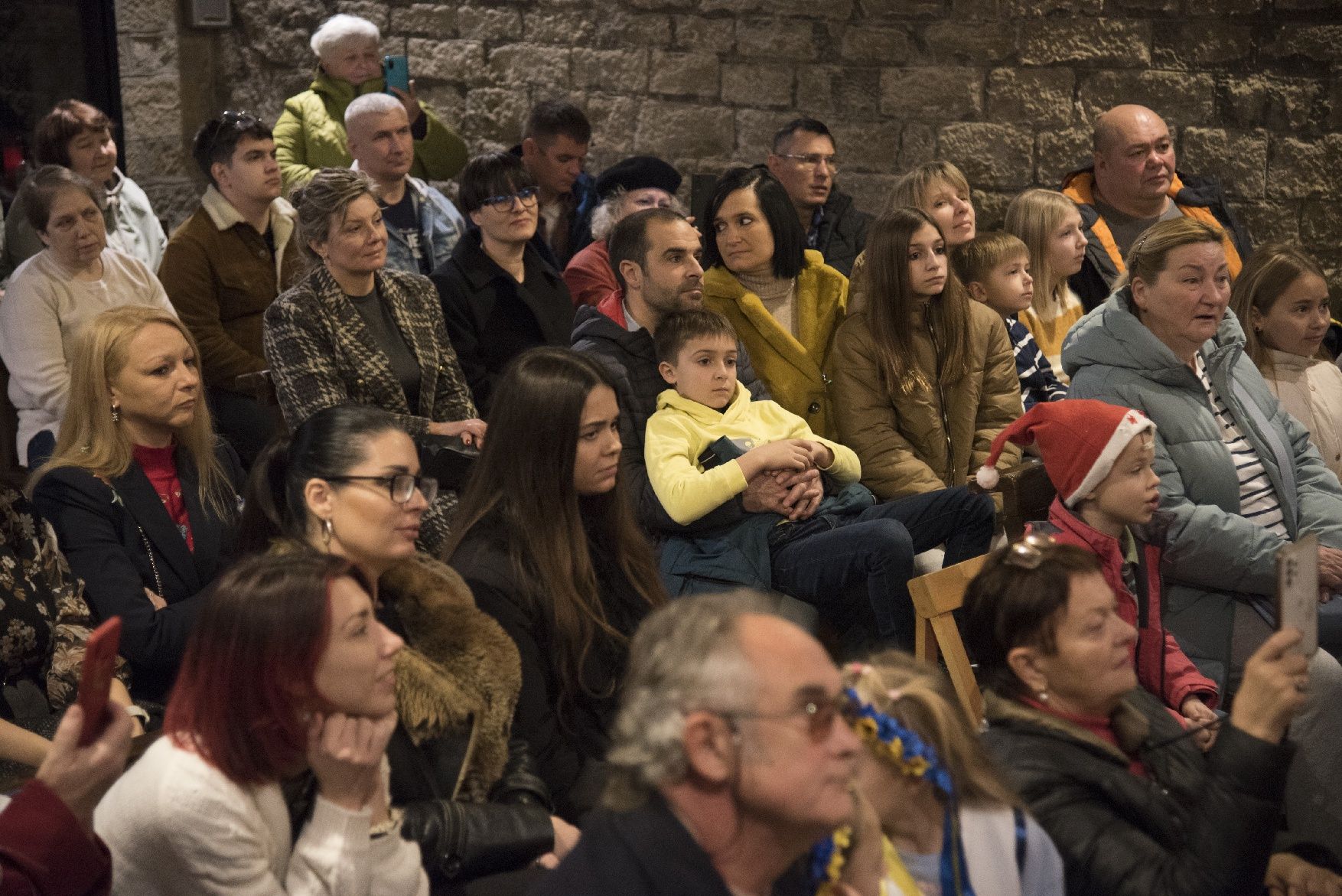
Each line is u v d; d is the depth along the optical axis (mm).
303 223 3666
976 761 1812
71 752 1608
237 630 1775
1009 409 4020
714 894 1366
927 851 1727
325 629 1785
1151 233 3402
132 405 2883
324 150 5953
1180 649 3135
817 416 3947
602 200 5293
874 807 1681
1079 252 4773
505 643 2260
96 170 5258
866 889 1568
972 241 4539
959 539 3402
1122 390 3338
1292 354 3924
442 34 6480
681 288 3564
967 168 5918
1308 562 1988
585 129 5539
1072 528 2900
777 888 1487
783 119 6074
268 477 2396
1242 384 3531
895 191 4820
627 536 2668
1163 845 2066
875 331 3801
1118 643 2133
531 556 2465
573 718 2471
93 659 1577
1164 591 3266
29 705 2717
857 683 1804
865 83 5969
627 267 3596
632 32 6207
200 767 1765
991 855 1756
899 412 3834
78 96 6711
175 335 2934
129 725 1669
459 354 4234
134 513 2855
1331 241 5789
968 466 3959
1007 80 5828
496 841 2088
